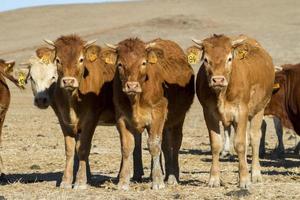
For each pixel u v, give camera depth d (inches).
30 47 3334.2
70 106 631.2
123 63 597.3
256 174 693.3
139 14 4288.9
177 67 676.7
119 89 612.4
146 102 612.4
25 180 716.7
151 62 605.6
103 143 1109.7
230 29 3410.4
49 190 624.7
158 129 625.3
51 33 3897.6
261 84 684.1
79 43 620.1
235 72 617.9
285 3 4370.1
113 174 778.2
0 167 741.9
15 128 1343.5
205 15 3909.9
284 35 3125.0
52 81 695.1
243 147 626.2
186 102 690.8
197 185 661.9
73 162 655.1
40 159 907.4
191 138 1199.6
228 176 729.6
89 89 637.9
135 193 601.0
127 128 621.9
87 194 597.0
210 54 604.7
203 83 629.3
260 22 3791.8
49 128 1357.0
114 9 4500.5
